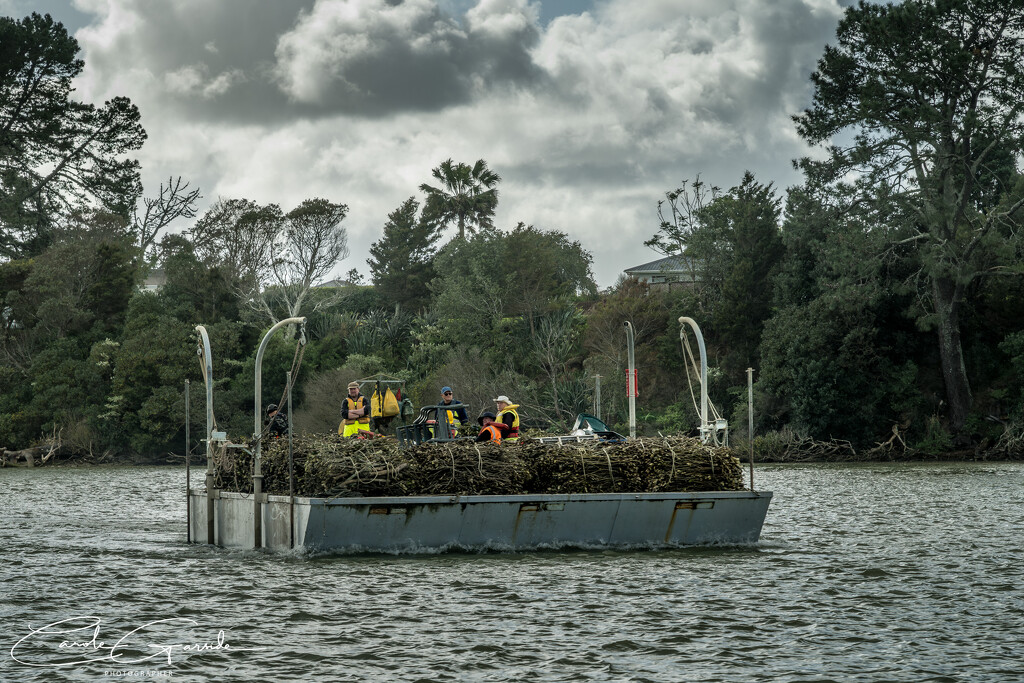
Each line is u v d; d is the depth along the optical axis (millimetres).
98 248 65688
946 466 46656
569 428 53250
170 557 16125
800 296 60281
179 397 58688
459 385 54938
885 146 54219
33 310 63969
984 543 17656
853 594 12844
